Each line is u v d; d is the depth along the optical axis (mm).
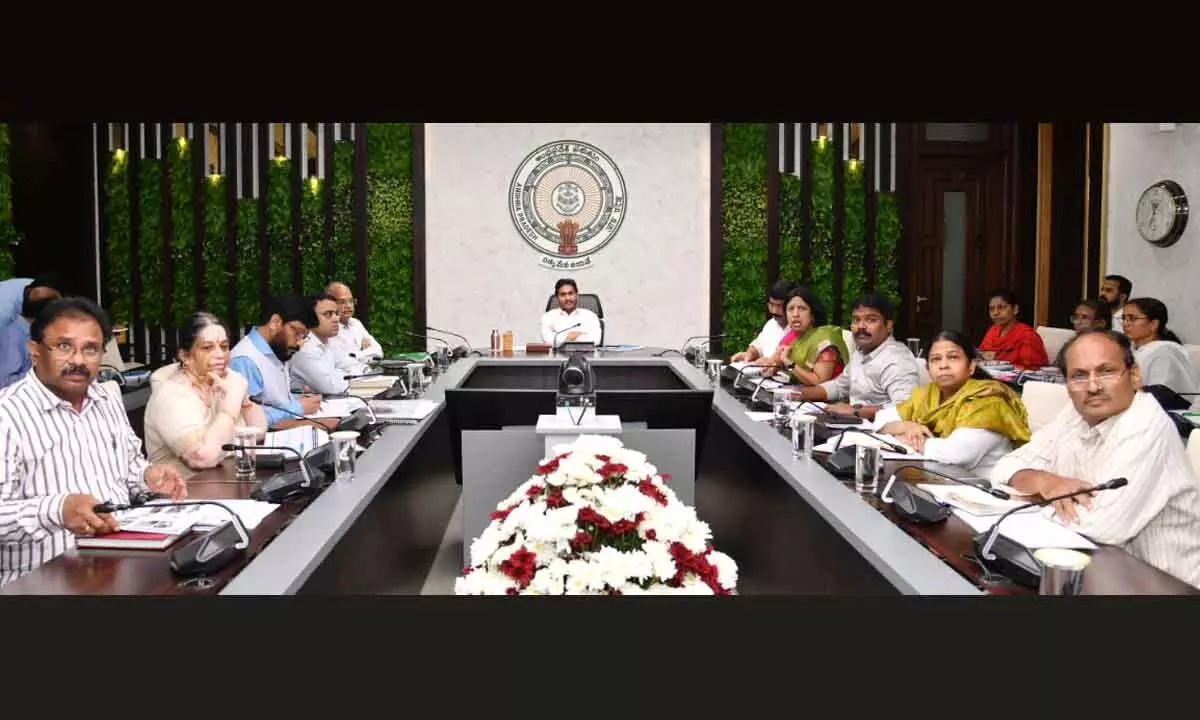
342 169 8406
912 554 1849
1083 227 8352
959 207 8727
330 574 1964
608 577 1560
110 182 8461
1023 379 5090
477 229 8445
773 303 5984
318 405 3898
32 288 4496
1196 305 6574
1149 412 2150
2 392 2291
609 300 8531
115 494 2391
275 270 8469
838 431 3189
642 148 8414
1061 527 2025
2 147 7023
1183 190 6660
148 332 8688
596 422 3617
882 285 8578
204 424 2920
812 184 8469
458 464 4566
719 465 3814
